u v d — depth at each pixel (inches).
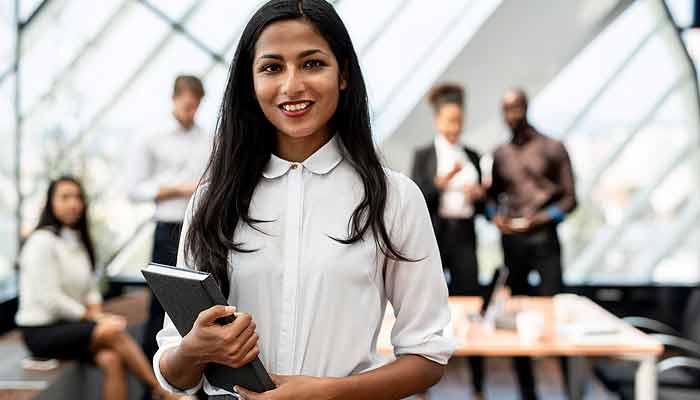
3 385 179.3
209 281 61.4
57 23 266.2
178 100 211.8
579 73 315.3
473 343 165.3
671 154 326.6
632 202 332.2
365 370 69.0
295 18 66.2
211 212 69.0
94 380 211.9
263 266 67.6
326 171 69.8
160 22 275.0
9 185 261.9
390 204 69.2
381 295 71.6
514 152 222.7
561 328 177.9
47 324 197.9
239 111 70.3
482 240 317.1
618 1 294.8
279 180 70.4
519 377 217.2
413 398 217.9
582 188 330.0
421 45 303.0
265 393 63.6
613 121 323.3
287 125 66.8
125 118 286.7
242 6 277.6
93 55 275.3
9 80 258.8
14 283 259.3
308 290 67.2
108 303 277.7
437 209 223.8
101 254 282.4
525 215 221.8
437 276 71.6
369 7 295.6
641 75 316.8
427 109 308.7
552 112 320.2
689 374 192.5
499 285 183.5
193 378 67.1
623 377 192.5
